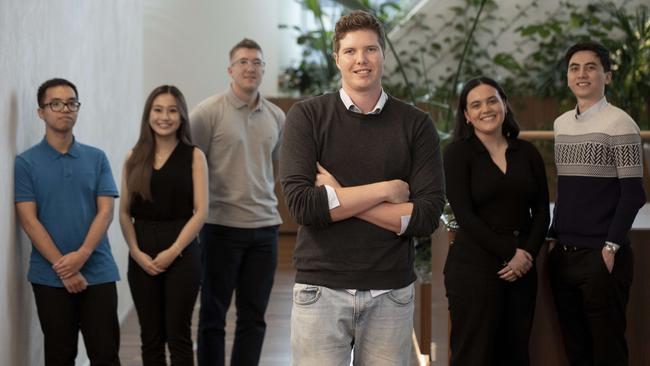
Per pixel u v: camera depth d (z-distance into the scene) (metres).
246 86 4.02
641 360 3.54
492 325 3.30
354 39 2.45
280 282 6.80
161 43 7.51
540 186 3.32
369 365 2.54
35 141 3.61
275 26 9.14
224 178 4.00
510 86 8.28
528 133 4.21
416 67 8.41
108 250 3.58
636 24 7.84
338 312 2.46
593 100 3.34
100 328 3.48
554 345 3.54
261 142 4.10
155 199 3.72
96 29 4.77
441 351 3.86
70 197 3.43
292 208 2.45
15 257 3.34
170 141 3.81
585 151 3.28
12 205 3.29
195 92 7.78
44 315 3.39
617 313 3.29
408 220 2.44
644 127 7.23
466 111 3.36
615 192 3.27
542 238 3.27
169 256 3.68
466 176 3.30
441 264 3.84
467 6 8.30
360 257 2.45
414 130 2.53
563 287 3.39
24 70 3.40
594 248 3.27
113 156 5.26
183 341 3.72
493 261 3.29
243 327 4.09
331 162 2.49
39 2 3.62
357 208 2.41
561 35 8.21
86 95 4.49
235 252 4.02
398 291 2.49
